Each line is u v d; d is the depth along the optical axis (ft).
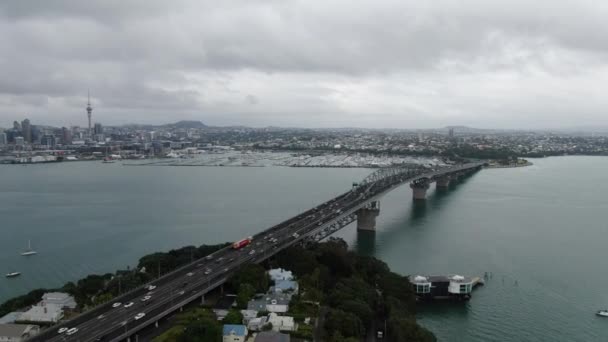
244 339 611.88
